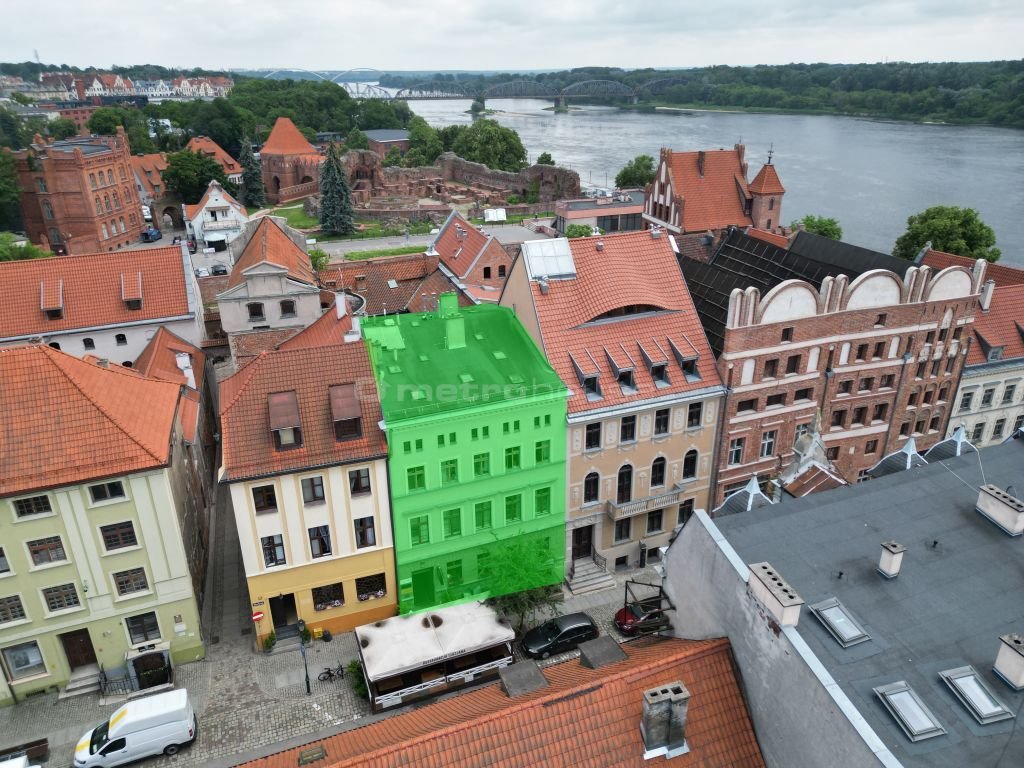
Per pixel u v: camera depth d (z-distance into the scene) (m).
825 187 188.12
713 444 49.41
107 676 40.09
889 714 20.30
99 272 64.56
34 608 37.53
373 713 38.31
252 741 36.78
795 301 47.03
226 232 138.88
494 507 44.41
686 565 29.39
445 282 75.69
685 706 23.20
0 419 36.00
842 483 34.88
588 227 121.81
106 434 36.94
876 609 24.02
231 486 38.16
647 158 168.50
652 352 47.03
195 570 44.09
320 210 156.75
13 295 62.03
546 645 41.47
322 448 39.66
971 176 198.38
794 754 22.72
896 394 53.34
